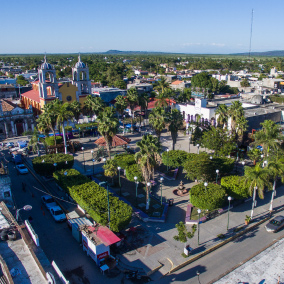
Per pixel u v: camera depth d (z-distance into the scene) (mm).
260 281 29422
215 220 40781
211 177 48375
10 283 21984
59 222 39938
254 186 39094
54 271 25906
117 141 66562
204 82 143500
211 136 57719
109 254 32000
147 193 42438
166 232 37812
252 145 62375
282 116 80125
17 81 155250
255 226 39719
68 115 64250
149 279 29609
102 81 172250
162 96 84812
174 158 54875
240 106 63875
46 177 55156
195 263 32312
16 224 31391
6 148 73688
